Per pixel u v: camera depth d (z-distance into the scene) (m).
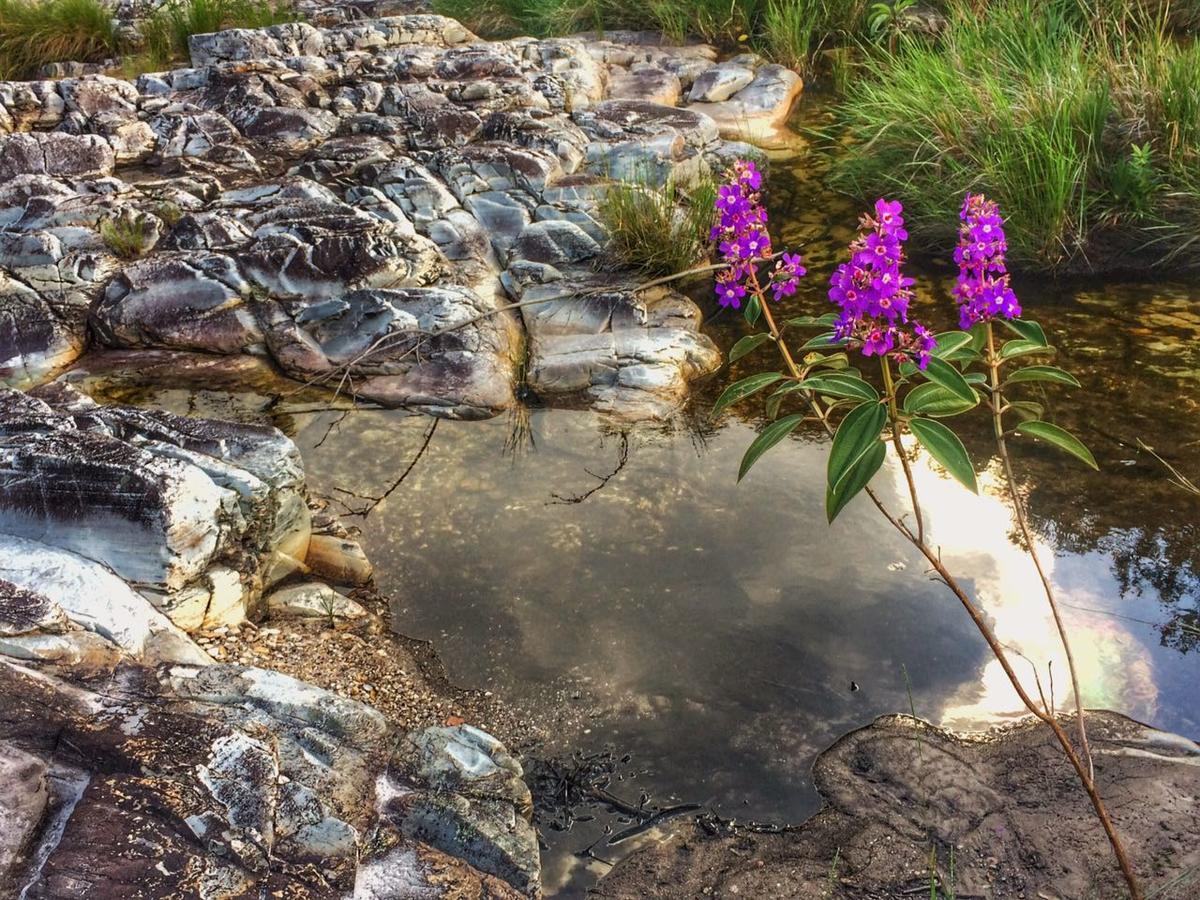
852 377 1.12
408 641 1.67
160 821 1.14
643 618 1.70
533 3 4.67
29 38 4.41
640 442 2.12
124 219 2.74
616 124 3.36
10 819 1.11
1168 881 1.26
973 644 1.62
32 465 1.62
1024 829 1.34
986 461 1.99
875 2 4.23
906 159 3.12
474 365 2.31
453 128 3.28
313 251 2.55
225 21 4.49
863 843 1.34
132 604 1.51
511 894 1.25
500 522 1.92
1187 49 3.18
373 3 4.90
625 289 2.46
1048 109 2.88
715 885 1.30
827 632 1.65
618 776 1.45
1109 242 2.75
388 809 1.32
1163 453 1.99
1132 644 1.59
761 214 1.20
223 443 1.79
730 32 4.36
